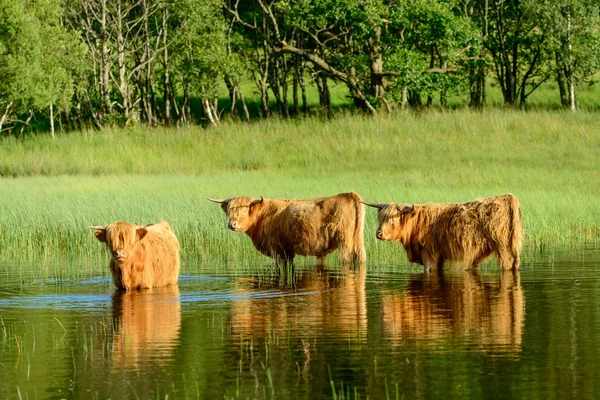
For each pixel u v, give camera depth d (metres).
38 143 150.00
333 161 131.00
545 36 190.38
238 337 35.06
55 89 173.25
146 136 150.88
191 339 34.84
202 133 150.75
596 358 30.89
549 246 65.06
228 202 59.12
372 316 38.97
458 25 163.12
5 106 182.88
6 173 133.38
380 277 51.97
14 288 48.47
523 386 27.70
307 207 57.88
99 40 190.75
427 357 31.39
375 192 86.31
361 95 171.62
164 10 183.50
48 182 111.06
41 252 66.44
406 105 193.25
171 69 190.00
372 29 164.00
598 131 136.75
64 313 40.72
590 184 99.44
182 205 77.56
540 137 136.00
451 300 42.88
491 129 141.38
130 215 72.62
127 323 38.16
